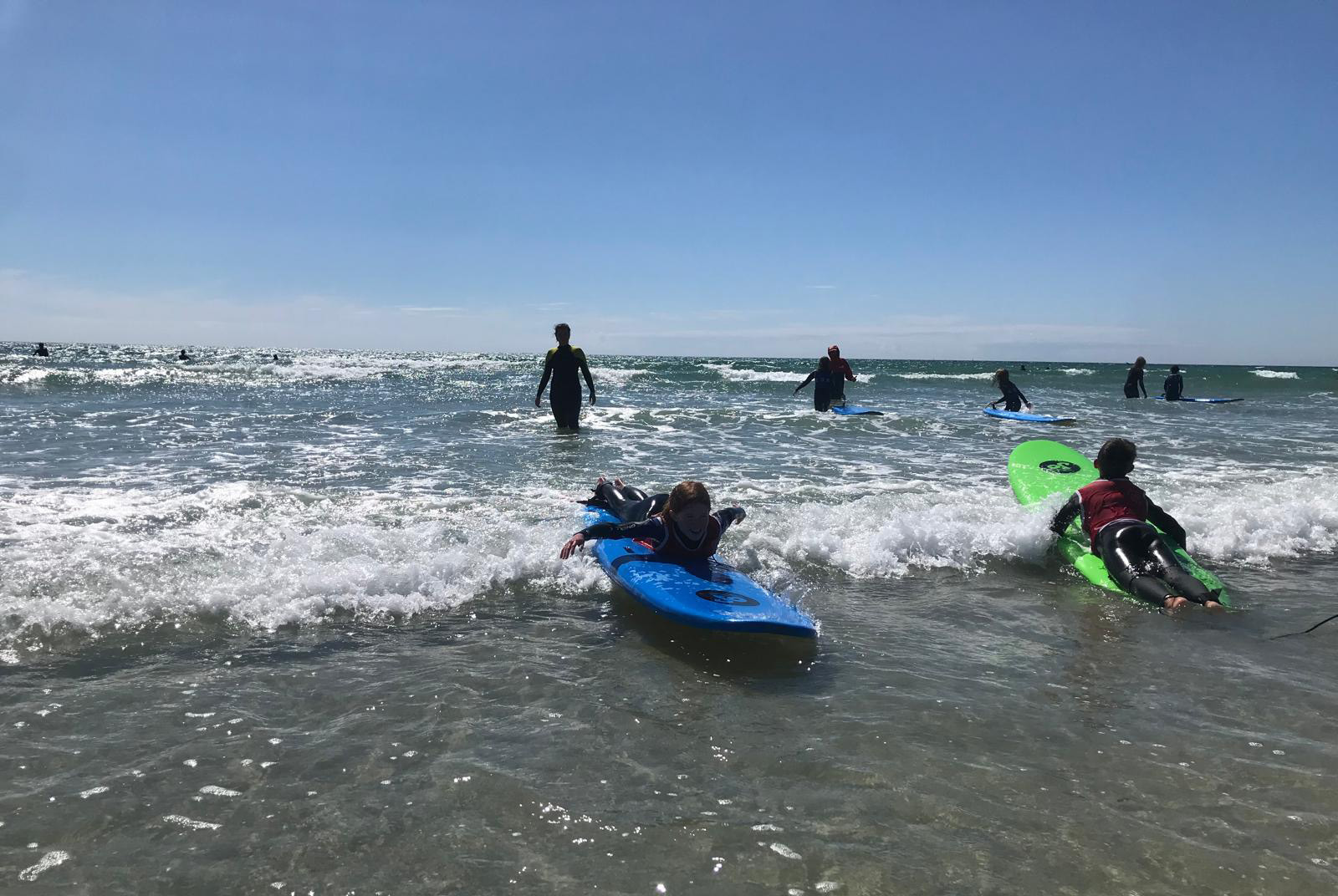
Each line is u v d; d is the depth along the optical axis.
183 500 7.46
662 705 3.62
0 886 2.33
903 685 3.89
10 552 5.46
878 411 17.56
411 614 4.75
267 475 8.98
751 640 4.49
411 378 33.16
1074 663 4.23
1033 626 4.83
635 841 2.60
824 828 2.69
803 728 3.41
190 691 3.64
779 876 2.44
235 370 34.03
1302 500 8.24
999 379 19.52
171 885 2.37
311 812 2.74
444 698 3.64
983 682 3.95
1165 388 25.98
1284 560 6.50
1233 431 16.08
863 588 5.52
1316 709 3.69
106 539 5.95
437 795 2.85
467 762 3.08
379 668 3.96
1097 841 2.64
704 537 5.49
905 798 2.88
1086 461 9.09
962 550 6.41
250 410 16.59
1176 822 2.75
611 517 6.65
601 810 2.77
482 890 2.35
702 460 10.84
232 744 3.18
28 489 7.80
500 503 7.64
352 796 2.84
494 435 12.95
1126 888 2.41
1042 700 3.75
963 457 11.59
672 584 4.95
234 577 4.99
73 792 2.81
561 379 13.49
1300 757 3.23
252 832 2.62
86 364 37.03
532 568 5.59
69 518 6.61
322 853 2.52
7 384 23.67
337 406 18.17
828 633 4.63
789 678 3.96
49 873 2.40
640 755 3.16
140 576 4.96
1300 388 37.88
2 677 3.70
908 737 3.34
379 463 9.93
